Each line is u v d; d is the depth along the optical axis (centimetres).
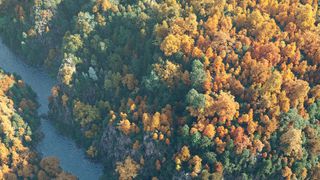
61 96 19750
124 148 17750
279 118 15662
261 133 15575
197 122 15975
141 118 17312
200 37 17125
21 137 18538
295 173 15750
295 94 15612
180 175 16025
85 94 19500
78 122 19288
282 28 17475
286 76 16000
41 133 19638
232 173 15788
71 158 19200
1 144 17775
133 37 18900
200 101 15725
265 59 16150
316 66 16375
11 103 19125
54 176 17888
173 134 16462
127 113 17612
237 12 17888
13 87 19788
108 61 19325
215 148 15700
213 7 17875
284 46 16588
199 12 18188
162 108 16838
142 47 18625
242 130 15388
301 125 15625
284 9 17625
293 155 15612
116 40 19438
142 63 18350
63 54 19950
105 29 19912
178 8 18312
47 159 17888
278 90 15688
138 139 17138
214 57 16775
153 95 17550
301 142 15538
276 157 15638
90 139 19150
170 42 17088
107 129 18238
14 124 18425
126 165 17150
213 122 15700
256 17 17175
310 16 16988
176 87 17062
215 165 15600
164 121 16412
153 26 18500
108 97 19150
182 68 17162
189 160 15888
